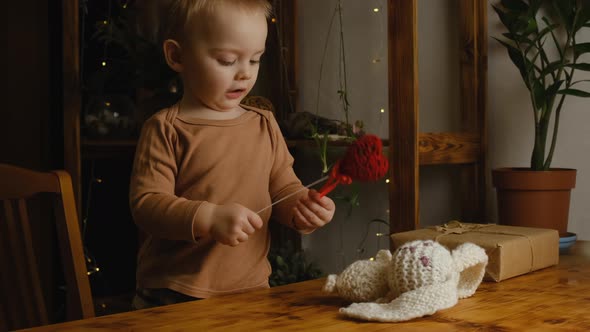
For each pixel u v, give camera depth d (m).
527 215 1.63
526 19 1.69
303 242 2.63
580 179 1.78
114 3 2.60
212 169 1.10
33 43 2.38
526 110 1.88
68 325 0.76
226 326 0.75
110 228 2.73
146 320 0.78
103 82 2.27
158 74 2.28
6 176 0.96
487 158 1.97
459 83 2.04
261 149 1.17
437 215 2.12
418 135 1.74
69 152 2.01
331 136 2.18
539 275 1.09
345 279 0.86
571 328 0.73
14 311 0.99
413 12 1.71
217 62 1.05
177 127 1.11
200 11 1.03
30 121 2.38
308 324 0.75
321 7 2.51
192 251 1.10
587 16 1.63
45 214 2.32
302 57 2.61
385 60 2.27
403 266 0.80
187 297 1.08
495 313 0.80
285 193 1.17
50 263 2.34
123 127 2.24
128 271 2.75
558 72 1.66
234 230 0.91
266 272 1.17
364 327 0.74
